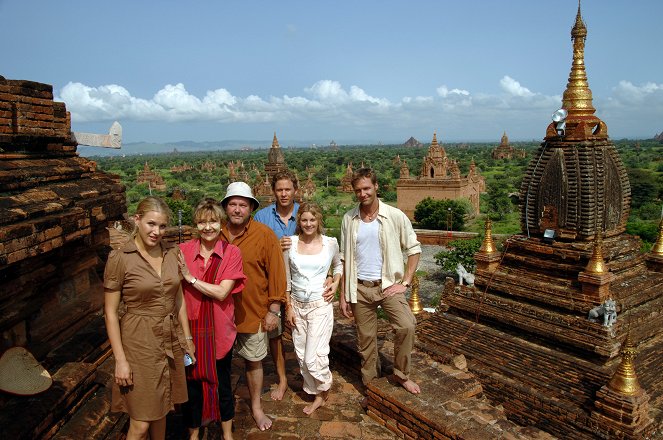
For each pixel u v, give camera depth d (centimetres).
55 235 464
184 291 489
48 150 594
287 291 596
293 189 655
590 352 936
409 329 572
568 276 1028
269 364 773
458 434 508
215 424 589
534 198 1095
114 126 720
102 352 585
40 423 431
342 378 720
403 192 5731
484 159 16450
